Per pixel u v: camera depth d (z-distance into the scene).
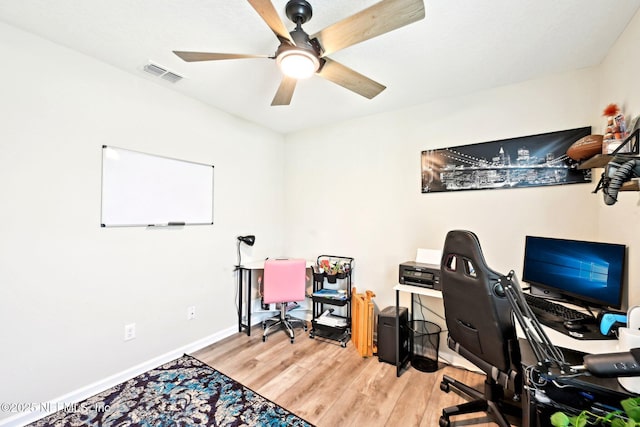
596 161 1.49
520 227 2.13
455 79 2.12
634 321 1.14
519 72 2.01
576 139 1.94
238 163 2.99
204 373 2.17
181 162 2.45
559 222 2.00
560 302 1.77
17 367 1.61
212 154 2.72
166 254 2.35
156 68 2.04
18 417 1.60
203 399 1.86
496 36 1.62
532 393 1.12
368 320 2.49
